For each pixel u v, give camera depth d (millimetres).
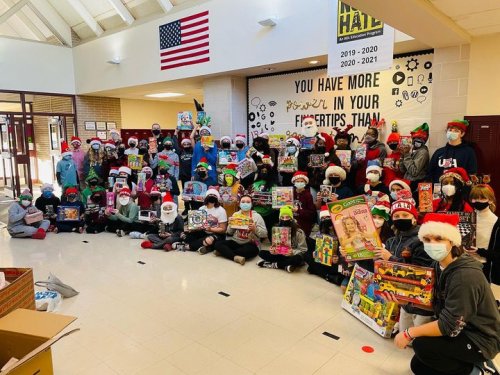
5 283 2533
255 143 5938
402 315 2756
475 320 1988
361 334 2943
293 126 6859
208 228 5035
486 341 1974
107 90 10000
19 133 10039
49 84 10477
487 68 4316
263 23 5957
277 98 7059
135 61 8883
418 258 2578
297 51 5777
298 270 4348
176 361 2598
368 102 5766
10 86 9758
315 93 6441
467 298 1943
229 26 6715
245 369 2500
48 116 11000
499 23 3857
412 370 2242
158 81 8336
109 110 11992
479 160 4371
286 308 3393
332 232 3822
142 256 4918
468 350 1985
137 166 6934
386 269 2387
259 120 7434
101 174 7371
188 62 7570
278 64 6191
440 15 3512
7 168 10242
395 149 4965
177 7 7805
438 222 2096
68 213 6250
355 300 3248
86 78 10508
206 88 7828
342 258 3648
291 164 5340
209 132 6621
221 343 2822
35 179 12109
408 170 4664
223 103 7504
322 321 3152
